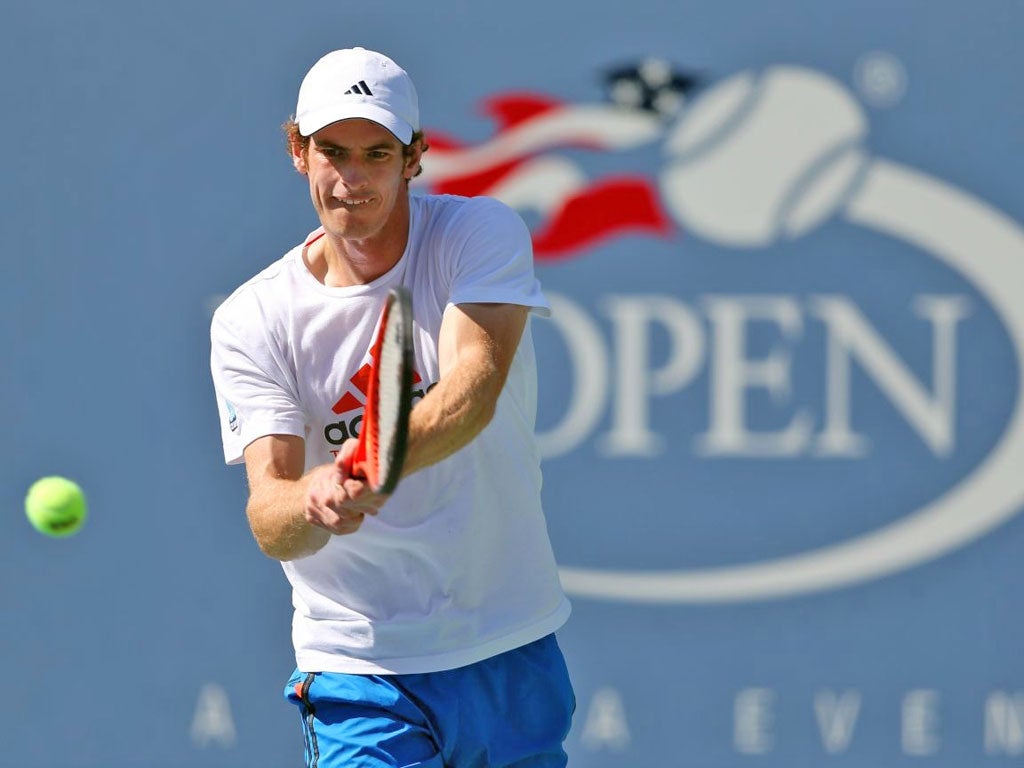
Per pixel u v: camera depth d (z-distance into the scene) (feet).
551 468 68.85
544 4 68.44
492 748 41.55
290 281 38.55
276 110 68.23
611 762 68.90
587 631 68.95
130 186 68.18
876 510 69.05
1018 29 68.33
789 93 68.59
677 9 68.44
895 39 68.44
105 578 68.59
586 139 68.69
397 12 68.33
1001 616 69.15
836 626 69.05
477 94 68.59
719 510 68.90
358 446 32.09
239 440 38.78
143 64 67.97
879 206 68.80
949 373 69.00
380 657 40.52
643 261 68.80
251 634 68.80
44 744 68.54
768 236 68.80
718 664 69.00
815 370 68.85
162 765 68.80
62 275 68.18
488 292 36.22
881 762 69.05
